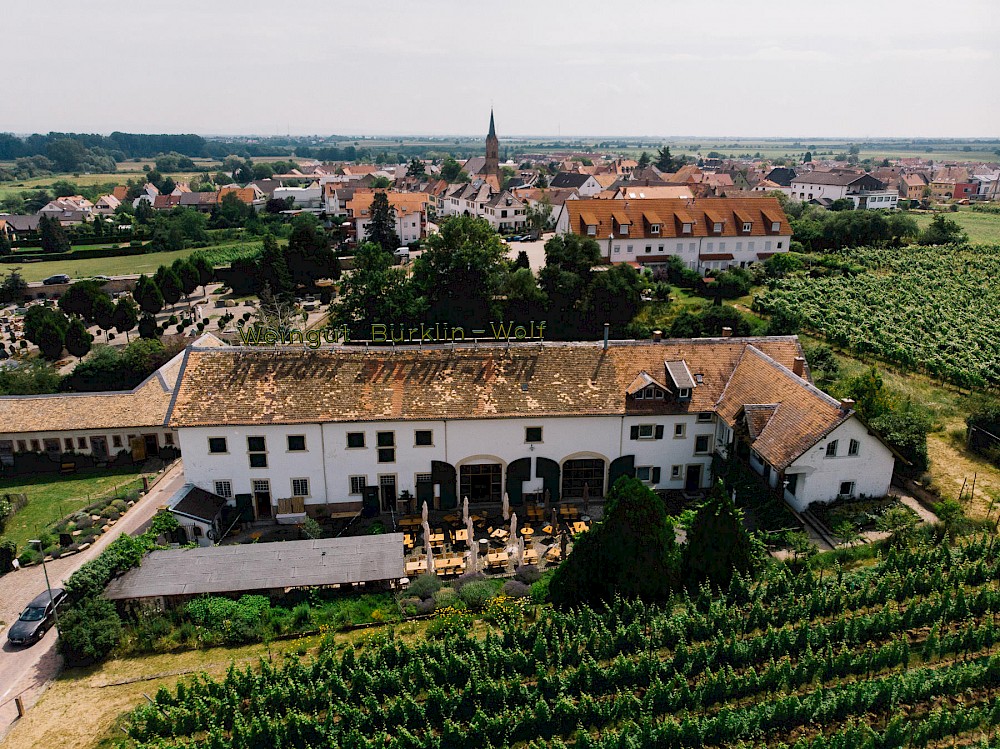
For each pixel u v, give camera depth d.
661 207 117.25
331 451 49.69
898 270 113.75
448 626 36.09
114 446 61.56
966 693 29.67
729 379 53.41
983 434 52.94
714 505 36.19
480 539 47.72
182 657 35.88
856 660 30.66
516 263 114.38
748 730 27.97
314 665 31.56
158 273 115.81
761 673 31.39
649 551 34.97
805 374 54.88
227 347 51.62
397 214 165.75
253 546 43.03
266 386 49.84
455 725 28.36
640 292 99.38
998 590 35.22
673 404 51.88
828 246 130.12
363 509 51.06
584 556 36.00
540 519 50.44
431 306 95.38
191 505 47.53
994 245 128.88
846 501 45.78
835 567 39.09
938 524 42.53
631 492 35.31
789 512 45.34
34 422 60.16
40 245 169.00
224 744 28.25
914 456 47.66
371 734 29.41
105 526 50.59
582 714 29.39
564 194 180.25
